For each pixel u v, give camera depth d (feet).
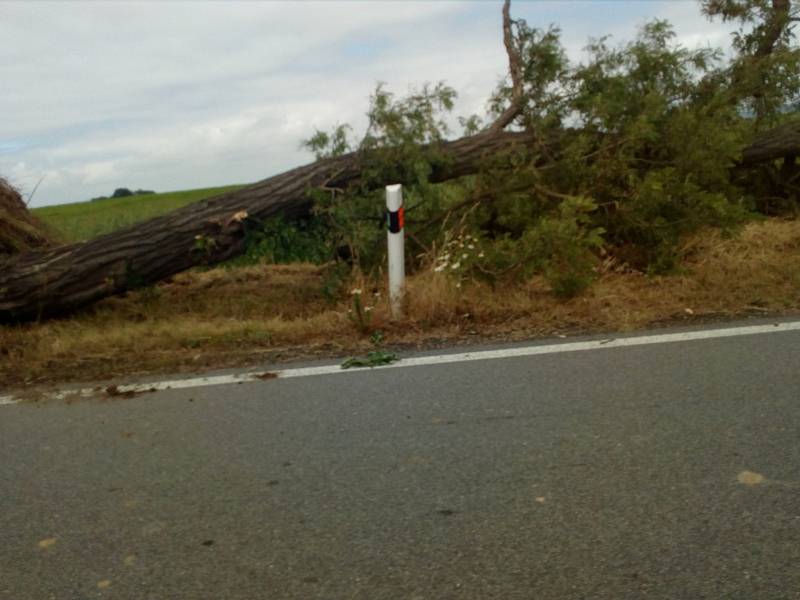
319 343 17.42
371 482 9.77
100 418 13.07
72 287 20.54
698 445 10.22
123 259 20.75
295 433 11.69
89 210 64.69
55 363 16.98
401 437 11.22
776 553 7.59
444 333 17.56
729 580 7.20
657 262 21.44
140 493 9.91
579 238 19.79
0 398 14.67
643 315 17.60
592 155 23.02
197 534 8.71
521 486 9.37
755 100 27.50
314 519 8.89
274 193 21.99
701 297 18.75
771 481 9.07
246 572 7.86
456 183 25.02
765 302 17.84
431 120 22.88
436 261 20.58
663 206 22.41
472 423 11.57
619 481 9.32
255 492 9.71
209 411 13.05
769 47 29.12
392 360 15.49
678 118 22.99
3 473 10.87
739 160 24.97
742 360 13.74
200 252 21.44
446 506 8.99
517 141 24.29
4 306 20.21
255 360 16.28
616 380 13.15
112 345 18.03
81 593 7.67
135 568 8.08
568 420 11.43
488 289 20.49
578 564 7.61
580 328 17.10
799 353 13.89
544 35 24.62
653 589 7.13
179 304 22.35
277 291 23.35
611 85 23.93
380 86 22.80
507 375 13.89
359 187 22.80
